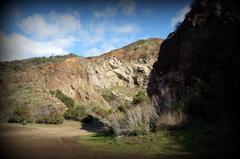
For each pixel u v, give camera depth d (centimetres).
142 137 1877
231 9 2388
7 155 1517
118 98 11038
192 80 2406
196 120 1855
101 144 1898
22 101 5462
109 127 2605
